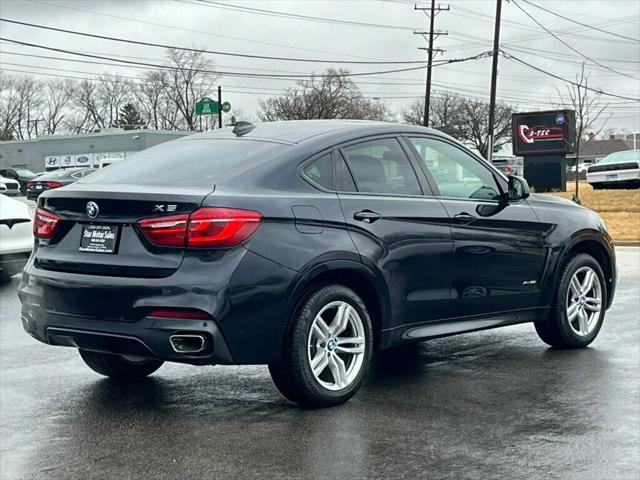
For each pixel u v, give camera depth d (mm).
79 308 4992
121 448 4594
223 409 5312
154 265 4820
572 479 4105
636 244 18547
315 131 5688
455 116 110250
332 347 5270
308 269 5035
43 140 78062
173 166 5426
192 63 105938
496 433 4801
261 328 4887
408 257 5637
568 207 7043
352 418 5082
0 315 8680
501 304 6352
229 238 4797
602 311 7215
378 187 5637
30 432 4898
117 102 122938
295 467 4262
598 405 5379
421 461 4344
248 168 5184
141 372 6148
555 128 37906
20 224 10367
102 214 5031
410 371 6301
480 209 6191
